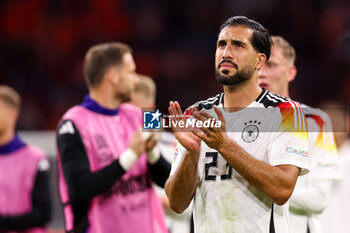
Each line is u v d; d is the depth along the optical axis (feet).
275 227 27.50
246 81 27.99
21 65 139.03
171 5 145.69
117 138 40.52
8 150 50.47
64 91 136.87
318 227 39.14
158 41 143.54
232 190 27.63
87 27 142.00
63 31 141.38
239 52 27.48
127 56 41.68
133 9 144.36
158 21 144.77
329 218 50.24
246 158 26.04
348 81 143.33
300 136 27.55
